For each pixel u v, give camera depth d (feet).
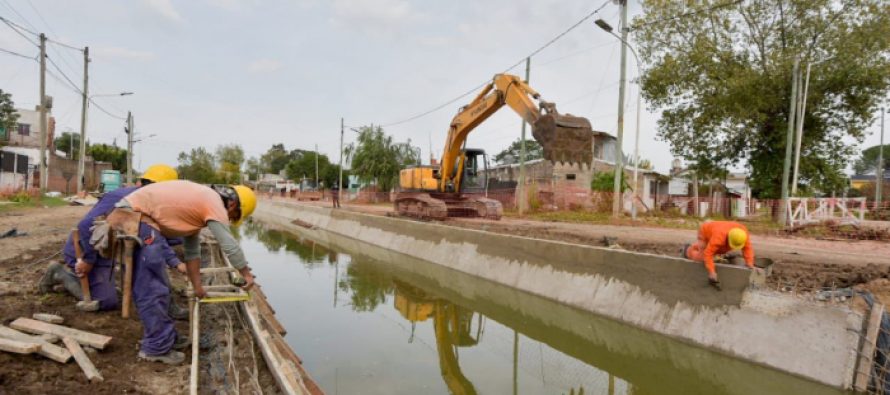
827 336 17.21
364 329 26.05
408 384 18.76
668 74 78.43
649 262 24.77
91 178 147.33
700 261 22.22
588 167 37.40
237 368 16.14
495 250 37.78
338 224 76.59
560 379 20.01
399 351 22.72
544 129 36.81
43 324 14.93
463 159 61.98
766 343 18.85
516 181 93.04
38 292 18.60
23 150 110.63
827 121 72.79
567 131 36.32
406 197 67.31
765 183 77.30
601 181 91.35
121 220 14.14
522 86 43.29
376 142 142.72
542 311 30.58
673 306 22.98
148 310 14.87
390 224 58.13
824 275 22.71
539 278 32.09
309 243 63.26
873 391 15.96
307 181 230.89
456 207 62.08
